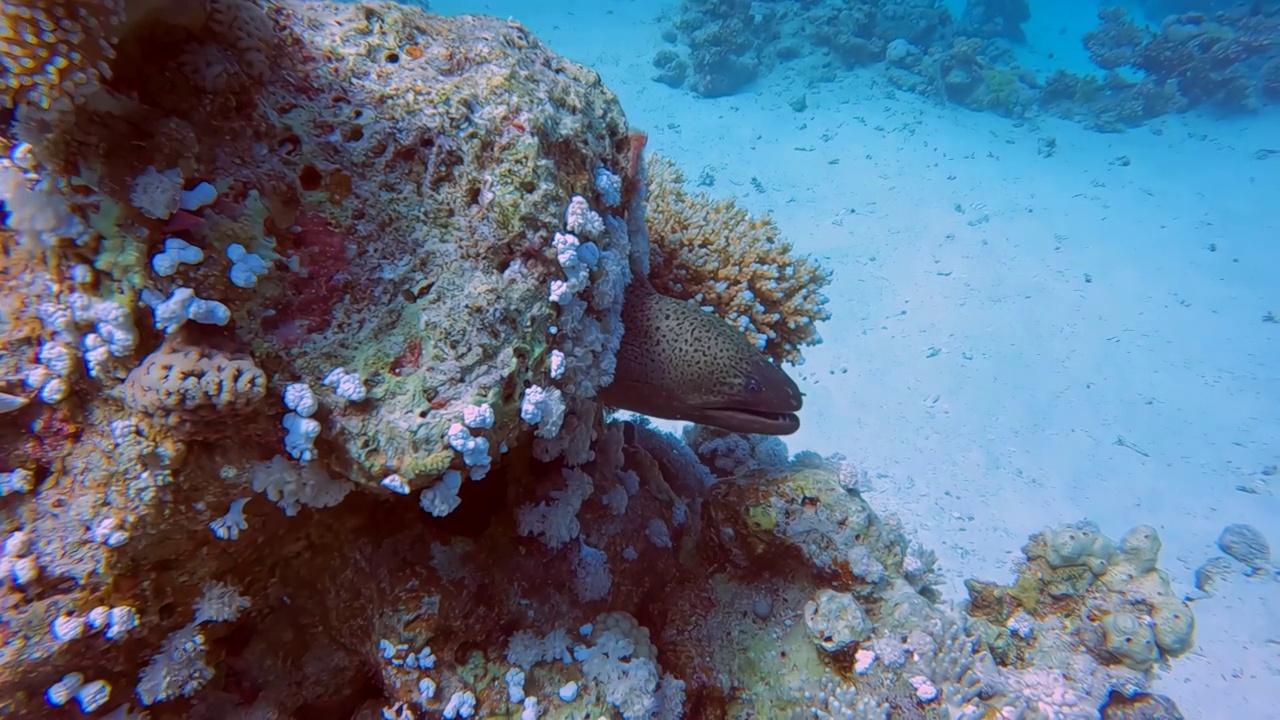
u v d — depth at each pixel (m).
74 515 0.43
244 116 0.46
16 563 0.42
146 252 0.41
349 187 0.49
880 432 1.80
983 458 1.75
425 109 0.50
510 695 0.58
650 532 0.74
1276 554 1.52
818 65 3.75
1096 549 0.92
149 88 0.42
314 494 0.49
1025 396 1.93
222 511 0.47
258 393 0.42
